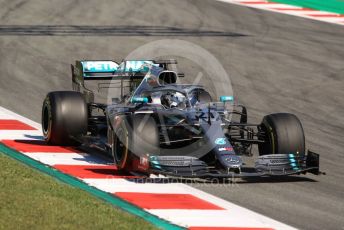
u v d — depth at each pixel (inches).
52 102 1820.9
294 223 1338.6
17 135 1948.8
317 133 2122.3
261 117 2289.6
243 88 2637.8
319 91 2642.7
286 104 2463.1
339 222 1359.5
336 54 3213.6
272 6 4190.5
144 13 3831.2
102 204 1358.3
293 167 1581.0
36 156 1743.4
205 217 1341.0
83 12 3789.4
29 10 3786.9
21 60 2864.2
